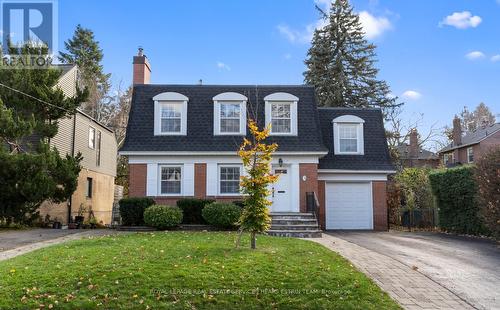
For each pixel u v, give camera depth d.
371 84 39.62
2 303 7.46
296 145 21.91
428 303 8.27
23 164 18.53
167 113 22.42
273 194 21.62
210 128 22.28
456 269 10.88
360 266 10.88
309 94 23.64
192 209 19.52
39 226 21.33
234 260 10.09
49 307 7.39
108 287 8.16
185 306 7.61
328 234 19.67
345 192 23.20
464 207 19.19
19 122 18.86
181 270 9.12
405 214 25.58
